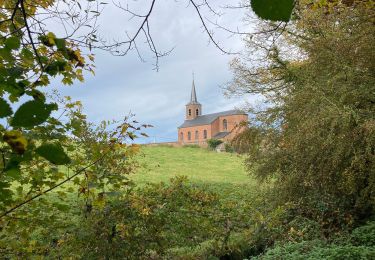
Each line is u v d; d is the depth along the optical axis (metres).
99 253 4.13
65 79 2.25
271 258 7.25
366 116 7.68
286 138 9.98
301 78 9.60
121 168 4.50
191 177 24.20
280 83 12.56
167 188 4.88
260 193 11.02
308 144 8.21
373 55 7.75
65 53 1.40
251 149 11.69
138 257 4.42
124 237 4.32
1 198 1.26
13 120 0.68
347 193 8.56
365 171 7.71
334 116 7.36
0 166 0.88
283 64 11.43
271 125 11.31
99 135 4.10
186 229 4.66
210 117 88.75
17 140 0.80
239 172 28.38
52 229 3.73
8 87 1.24
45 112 0.68
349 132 7.34
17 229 2.99
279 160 10.71
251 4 0.53
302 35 10.33
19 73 1.25
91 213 4.25
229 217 5.10
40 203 3.03
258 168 11.55
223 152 40.72
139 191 4.69
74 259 3.95
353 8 7.57
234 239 5.48
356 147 7.55
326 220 9.72
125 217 4.34
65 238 4.00
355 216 9.52
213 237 5.08
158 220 4.47
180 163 32.16
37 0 1.97
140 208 4.24
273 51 11.37
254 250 7.89
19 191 2.78
